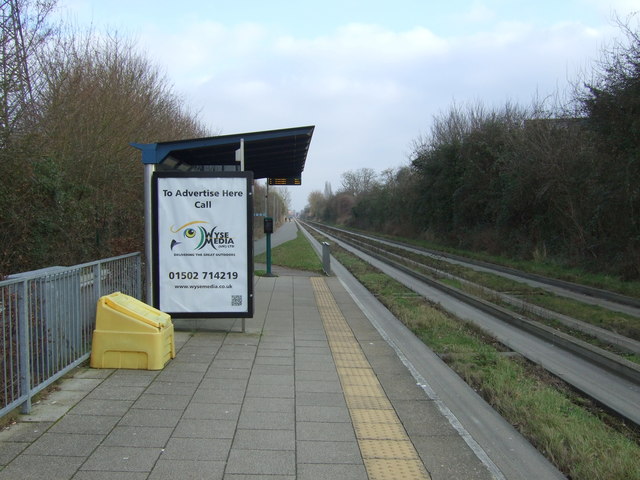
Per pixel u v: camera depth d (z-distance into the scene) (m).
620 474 3.54
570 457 3.77
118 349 5.45
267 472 3.35
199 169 10.91
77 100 10.77
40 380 4.53
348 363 6.15
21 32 8.50
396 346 7.12
